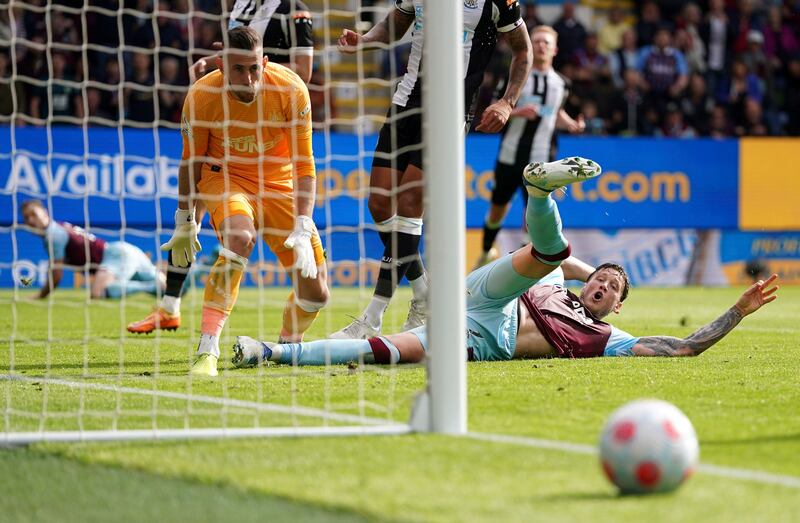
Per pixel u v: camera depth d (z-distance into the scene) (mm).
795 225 57469
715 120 59531
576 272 23141
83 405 16219
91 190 47969
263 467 12070
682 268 56531
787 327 31359
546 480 11250
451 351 13828
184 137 20859
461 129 14055
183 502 10797
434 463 12086
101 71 49938
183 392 17422
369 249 52344
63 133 48031
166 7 51125
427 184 13992
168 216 49219
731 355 22516
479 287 20688
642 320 34188
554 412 15219
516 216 54031
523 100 43500
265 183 21172
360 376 18281
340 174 51688
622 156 55156
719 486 10875
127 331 29000
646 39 61688
